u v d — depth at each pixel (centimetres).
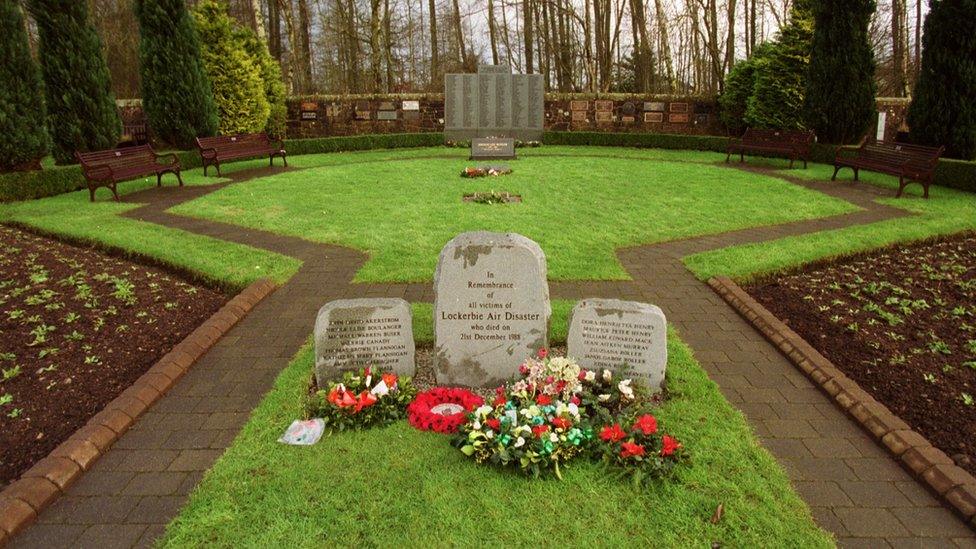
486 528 337
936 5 1363
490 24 3234
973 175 1241
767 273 768
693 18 3034
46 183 1232
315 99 2244
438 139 2261
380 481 375
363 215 1065
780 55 1916
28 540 335
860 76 1634
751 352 571
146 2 1559
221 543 326
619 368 489
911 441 410
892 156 1286
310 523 339
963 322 616
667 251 879
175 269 786
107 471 394
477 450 390
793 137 1648
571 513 348
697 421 441
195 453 413
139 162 1315
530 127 2300
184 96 1622
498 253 484
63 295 662
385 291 719
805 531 335
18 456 412
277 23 3128
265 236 948
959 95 1345
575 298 699
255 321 640
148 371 512
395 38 3828
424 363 542
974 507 347
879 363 537
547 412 416
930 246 886
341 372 492
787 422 452
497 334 498
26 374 514
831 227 988
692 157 1933
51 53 1325
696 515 347
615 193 1268
